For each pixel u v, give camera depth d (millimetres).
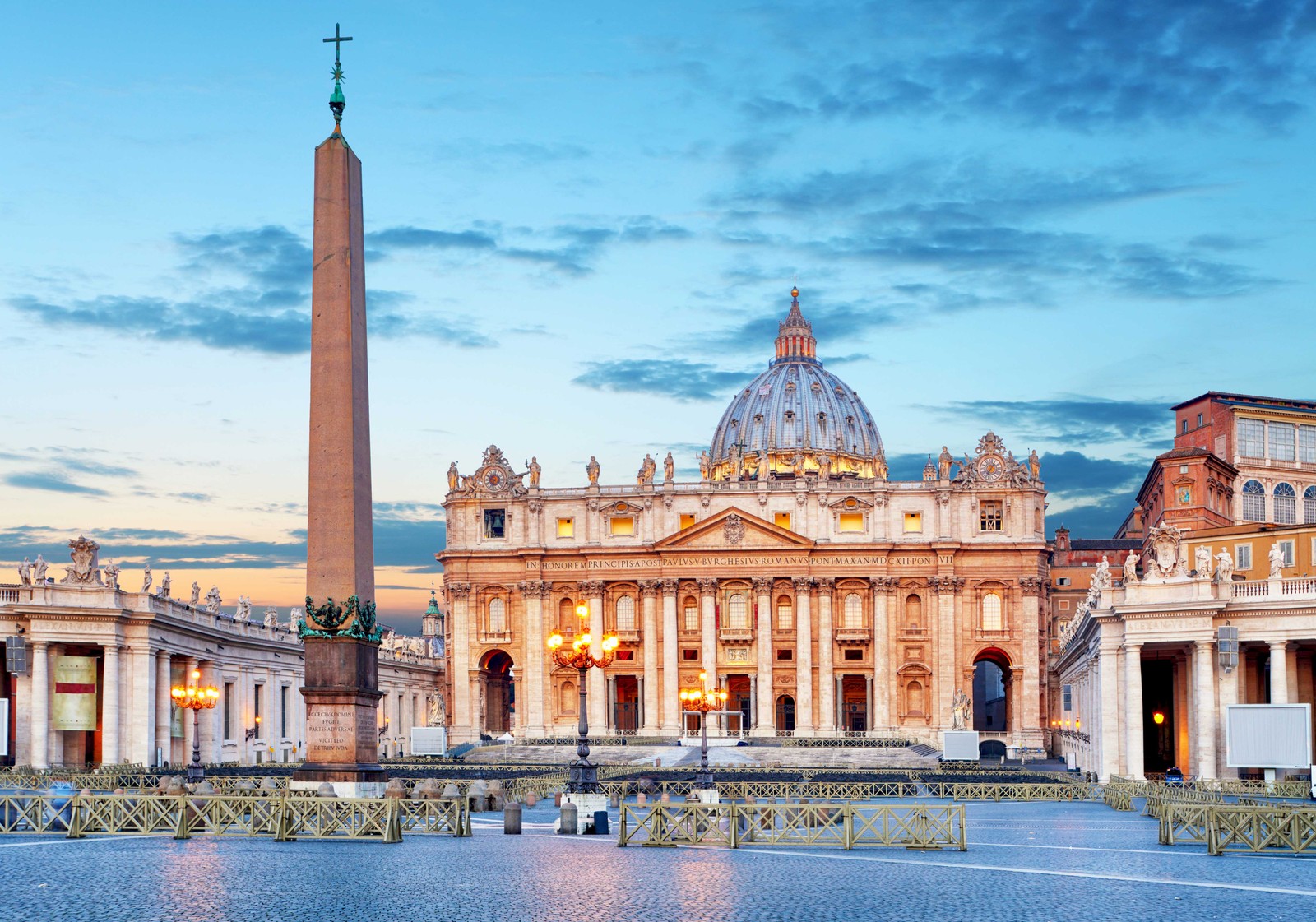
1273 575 71875
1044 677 149125
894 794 76375
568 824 45125
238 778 66375
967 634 147750
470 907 25875
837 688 149875
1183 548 95125
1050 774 92625
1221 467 125500
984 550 147750
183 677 95438
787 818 43312
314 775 45594
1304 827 38781
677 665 150250
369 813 39938
